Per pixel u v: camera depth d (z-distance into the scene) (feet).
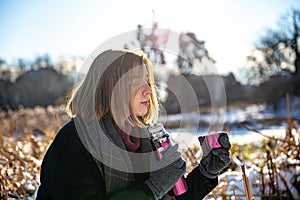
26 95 64.39
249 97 50.26
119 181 6.13
